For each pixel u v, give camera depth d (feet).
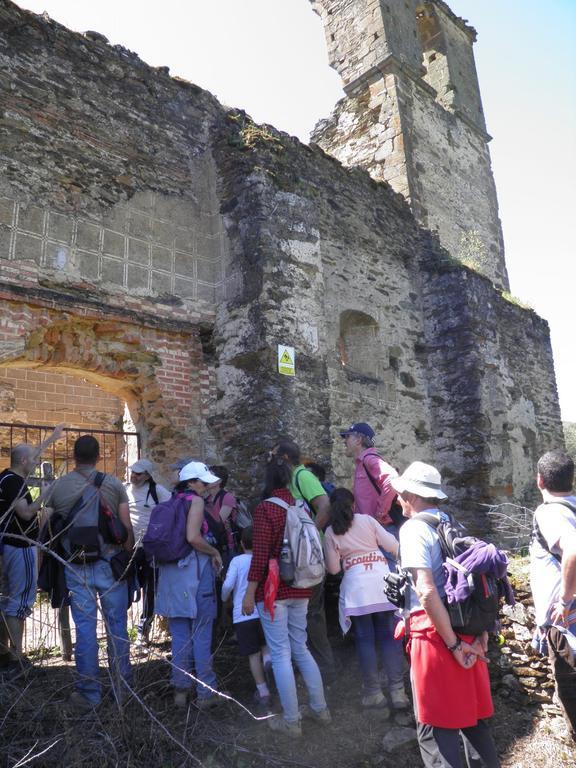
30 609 14.32
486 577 9.81
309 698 14.06
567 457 11.71
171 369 21.47
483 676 10.18
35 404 35.09
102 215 20.70
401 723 13.57
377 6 40.11
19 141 19.01
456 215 40.91
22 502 13.89
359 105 40.29
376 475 16.65
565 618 10.93
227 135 23.79
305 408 21.36
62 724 11.53
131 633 18.58
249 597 12.98
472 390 28.96
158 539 13.58
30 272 18.51
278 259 22.07
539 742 13.57
